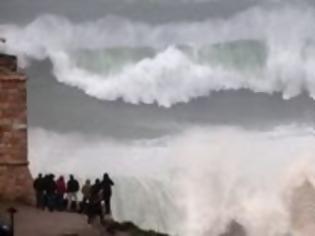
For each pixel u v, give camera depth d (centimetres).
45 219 7731
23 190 8231
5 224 7150
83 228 7481
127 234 7850
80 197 10650
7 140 8194
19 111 8212
